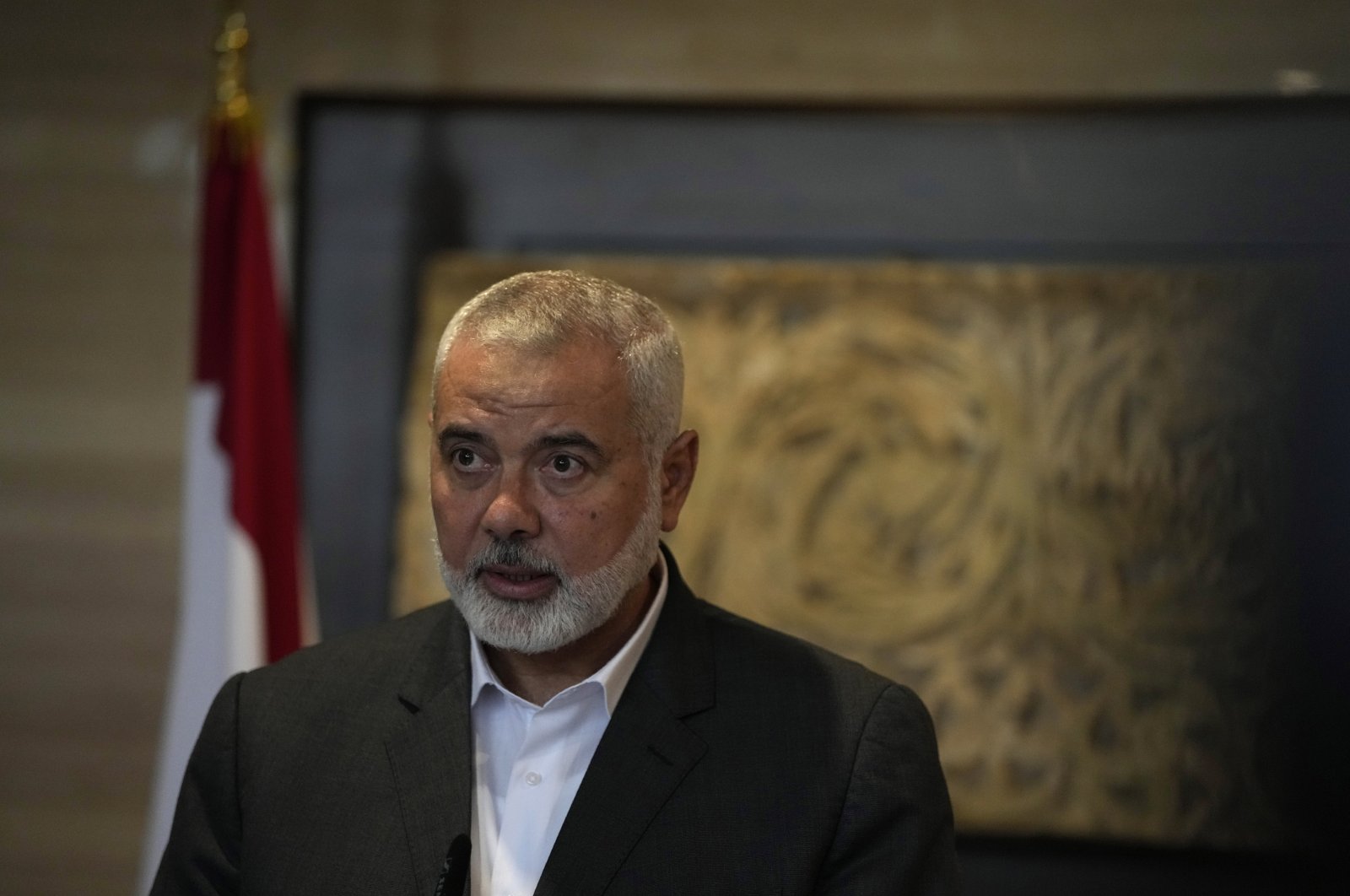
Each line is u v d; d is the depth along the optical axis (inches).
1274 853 407.5
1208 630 414.9
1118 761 413.1
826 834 215.0
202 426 393.4
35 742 448.8
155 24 464.4
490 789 227.1
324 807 222.7
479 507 215.0
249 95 398.9
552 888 207.9
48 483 455.2
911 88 450.3
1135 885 414.0
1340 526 413.1
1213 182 433.1
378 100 453.4
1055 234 437.4
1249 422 418.9
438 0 460.8
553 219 451.2
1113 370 424.5
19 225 461.7
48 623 451.5
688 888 209.0
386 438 445.1
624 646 233.5
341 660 247.0
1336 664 409.7
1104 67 444.8
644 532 221.9
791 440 430.9
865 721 227.1
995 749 416.2
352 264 450.6
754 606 426.3
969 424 426.0
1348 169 427.5
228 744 238.1
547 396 210.8
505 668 235.8
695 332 436.5
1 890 445.4
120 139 462.3
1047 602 419.8
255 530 380.2
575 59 457.1
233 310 395.2
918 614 422.3
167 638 450.0
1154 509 419.8
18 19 465.1
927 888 217.8
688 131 450.3
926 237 441.4
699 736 224.2
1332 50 436.5
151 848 373.1
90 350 458.0
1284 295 421.7
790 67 453.4
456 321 225.3
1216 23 442.0
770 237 446.3
